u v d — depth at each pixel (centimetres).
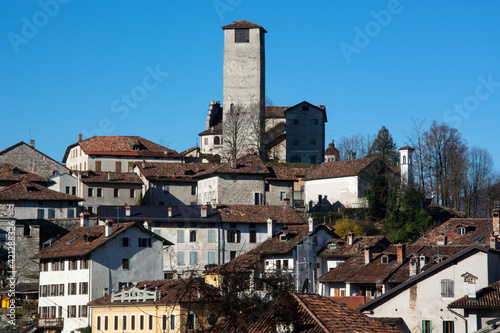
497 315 6047
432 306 6431
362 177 13612
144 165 14762
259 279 4575
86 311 9550
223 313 4434
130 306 8181
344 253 9388
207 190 13600
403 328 6481
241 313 4381
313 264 9519
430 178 14412
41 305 10138
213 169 13375
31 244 11138
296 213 12125
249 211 11912
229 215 11694
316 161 17112
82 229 10538
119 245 9775
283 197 13550
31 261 11081
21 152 15075
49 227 11700
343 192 13750
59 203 13150
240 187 13300
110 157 15900
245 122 16662
